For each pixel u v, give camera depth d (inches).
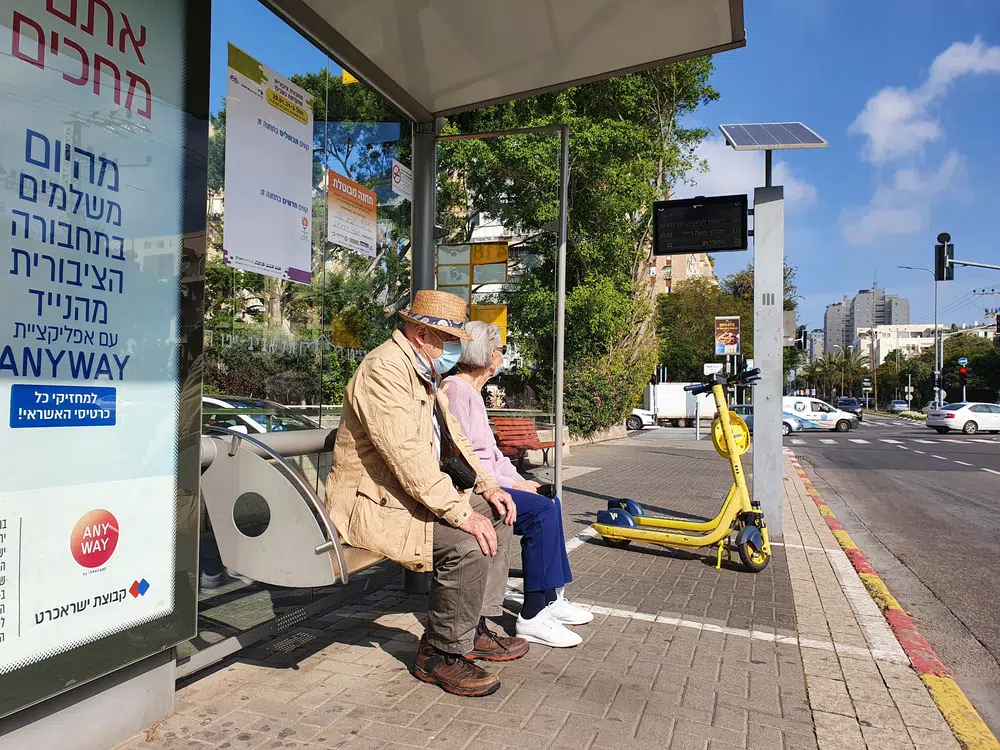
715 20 158.2
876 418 2380.7
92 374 91.9
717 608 179.0
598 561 227.5
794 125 289.4
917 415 2249.0
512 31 160.9
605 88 639.8
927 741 110.7
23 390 83.6
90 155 92.0
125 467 96.6
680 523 233.8
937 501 433.1
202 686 121.3
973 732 114.0
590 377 754.2
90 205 91.8
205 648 120.8
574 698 121.3
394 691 121.2
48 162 86.6
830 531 299.7
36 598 85.2
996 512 391.2
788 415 1384.1
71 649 89.4
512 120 569.0
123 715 100.3
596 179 616.4
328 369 172.2
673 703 121.0
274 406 153.9
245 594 136.8
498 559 139.0
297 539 113.3
